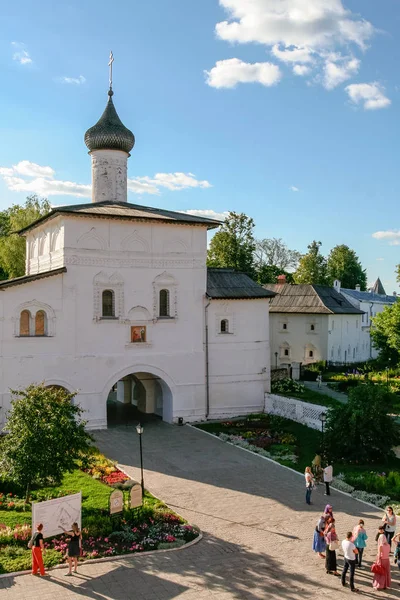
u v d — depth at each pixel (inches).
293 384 1754.4
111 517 792.9
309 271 3897.6
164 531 778.8
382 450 1133.1
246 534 788.0
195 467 1090.1
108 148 1562.5
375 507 908.0
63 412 840.3
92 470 1024.9
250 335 1562.5
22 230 1627.7
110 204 1502.2
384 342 2048.5
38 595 600.7
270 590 628.4
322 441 1192.2
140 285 1418.6
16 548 703.1
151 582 637.9
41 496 882.1
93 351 1360.7
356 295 2942.9
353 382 1967.3
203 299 1499.8
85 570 663.8
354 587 639.1
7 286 1253.7
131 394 1723.7
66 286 1330.0
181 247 1470.2
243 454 1181.1
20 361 1273.4
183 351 1471.5
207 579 650.2
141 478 935.7
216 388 1517.0
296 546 751.7
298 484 1007.6
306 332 2402.8
